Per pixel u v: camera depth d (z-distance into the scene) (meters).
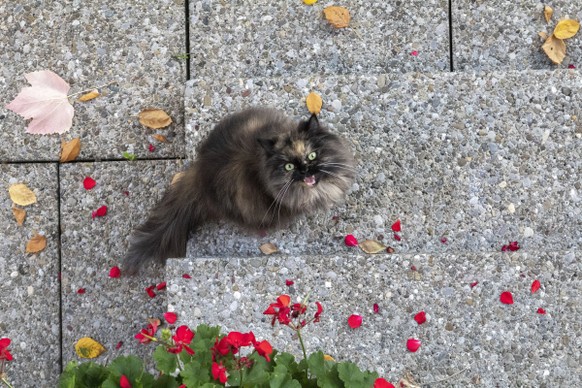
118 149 2.72
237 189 2.52
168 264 2.54
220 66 2.72
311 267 2.53
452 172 2.60
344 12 2.70
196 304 2.53
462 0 2.70
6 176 2.72
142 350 2.68
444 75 2.61
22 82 2.73
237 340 2.06
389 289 2.53
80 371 2.10
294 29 2.71
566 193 2.60
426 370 2.51
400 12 2.71
